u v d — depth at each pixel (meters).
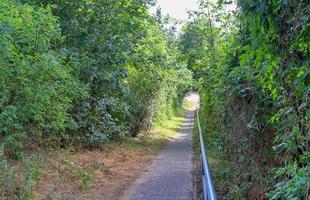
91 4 12.41
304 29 2.36
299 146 2.87
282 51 2.69
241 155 5.79
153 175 10.01
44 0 11.49
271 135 4.61
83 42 11.79
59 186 7.36
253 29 2.82
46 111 8.92
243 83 5.06
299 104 2.78
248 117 5.16
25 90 7.66
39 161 7.91
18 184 6.49
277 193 2.97
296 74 2.65
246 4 2.85
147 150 14.70
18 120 7.94
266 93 4.43
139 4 13.58
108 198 7.49
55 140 10.35
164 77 19.50
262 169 4.82
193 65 15.71
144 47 16.59
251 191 5.32
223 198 6.54
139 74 17.98
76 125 10.72
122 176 9.72
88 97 11.76
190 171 10.58
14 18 8.23
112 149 13.48
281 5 2.52
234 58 5.58
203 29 14.14
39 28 8.62
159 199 7.48
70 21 11.60
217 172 8.08
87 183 8.26
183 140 19.34
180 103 41.47
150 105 18.80
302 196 2.63
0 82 7.59
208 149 11.72
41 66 8.06
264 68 2.96
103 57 12.46
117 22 12.83
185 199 7.46
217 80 7.61
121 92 14.07
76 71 10.84
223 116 7.55
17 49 8.09
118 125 14.97
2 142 7.40
